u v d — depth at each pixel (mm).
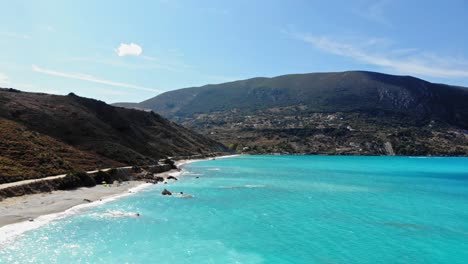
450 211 50750
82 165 69000
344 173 110625
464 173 119500
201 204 50969
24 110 82812
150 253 29781
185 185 71375
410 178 100688
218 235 35719
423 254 31297
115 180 67812
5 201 42375
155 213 44000
